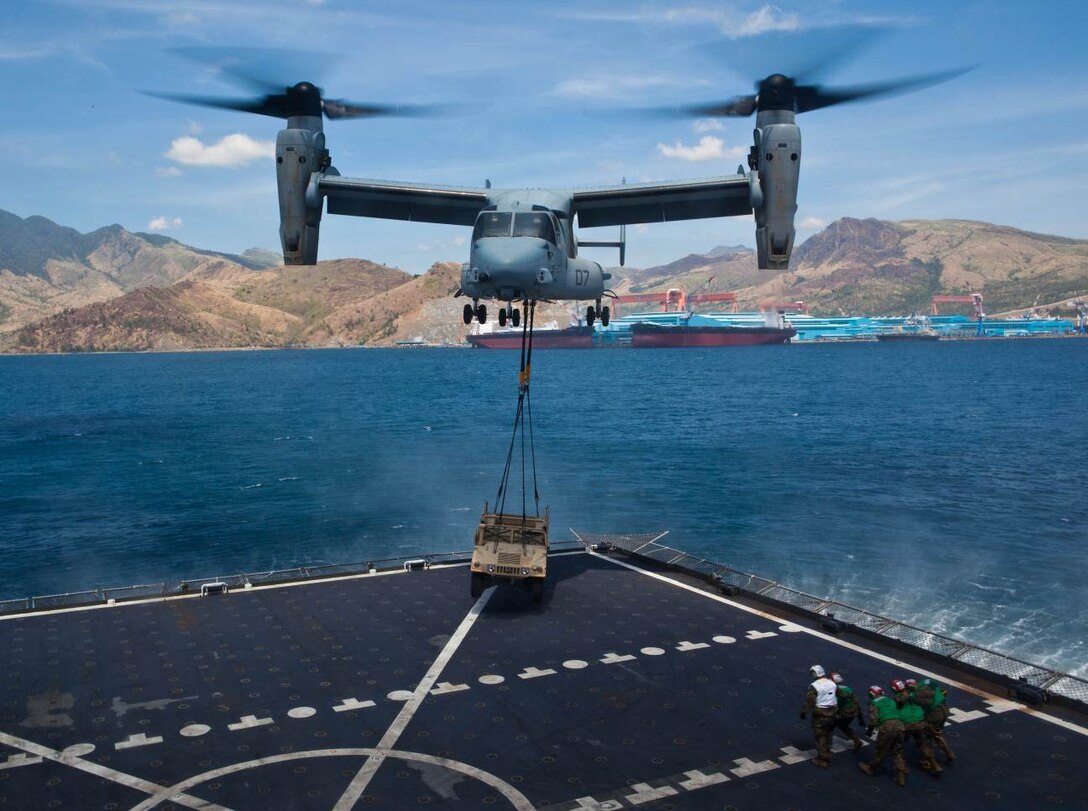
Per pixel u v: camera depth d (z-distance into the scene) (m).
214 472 76.44
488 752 17.52
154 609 26.56
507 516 27.56
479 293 27.31
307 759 17.14
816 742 17.16
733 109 25.34
